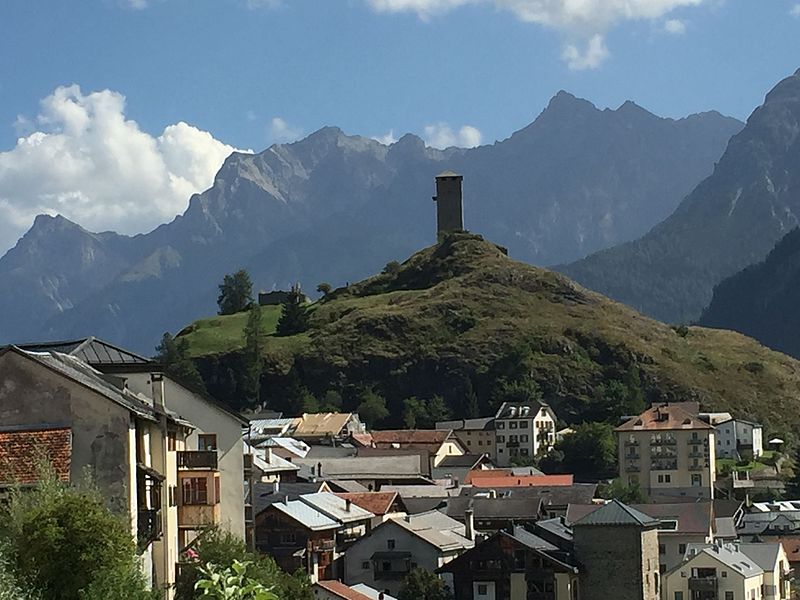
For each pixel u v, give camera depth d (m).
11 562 53.19
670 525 181.38
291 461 197.75
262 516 135.00
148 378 75.81
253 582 31.73
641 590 143.00
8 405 62.47
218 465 82.31
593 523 144.25
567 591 138.88
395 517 151.38
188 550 74.56
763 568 175.00
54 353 69.69
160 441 69.69
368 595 119.31
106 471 61.94
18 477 59.84
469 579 140.75
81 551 54.62
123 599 53.81
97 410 62.41
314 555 134.88
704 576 164.50
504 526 174.75
